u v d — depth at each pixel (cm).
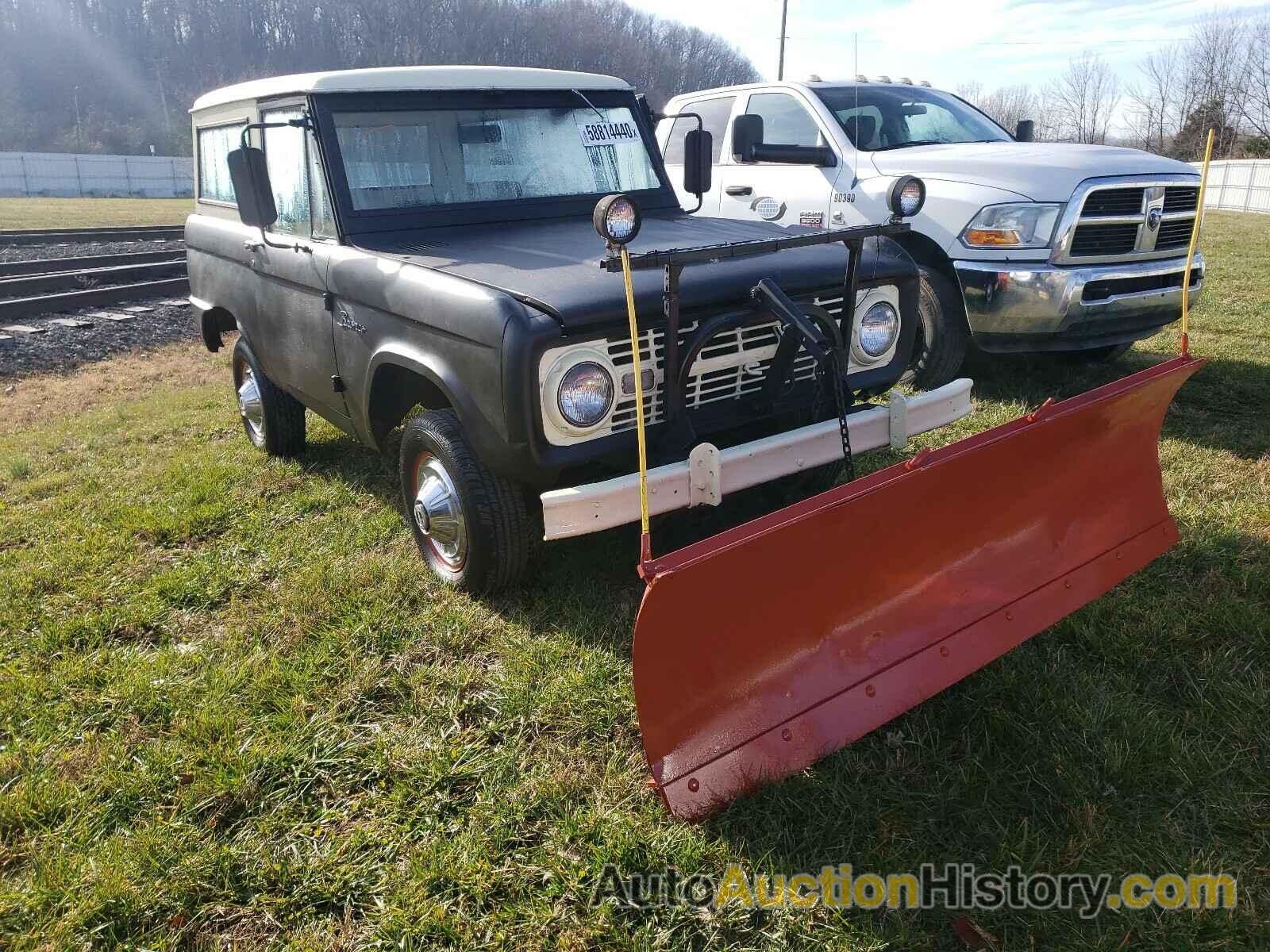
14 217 2511
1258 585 366
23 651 365
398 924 235
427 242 404
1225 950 221
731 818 263
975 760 279
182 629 379
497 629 365
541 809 272
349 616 376
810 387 371
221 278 545
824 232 334
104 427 667
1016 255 561
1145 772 273
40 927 238
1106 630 339
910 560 290
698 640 249
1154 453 361
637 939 229
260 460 568
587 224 436
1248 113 4962
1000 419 575
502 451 319
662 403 334
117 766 295
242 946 234
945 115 712
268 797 281
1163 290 576
